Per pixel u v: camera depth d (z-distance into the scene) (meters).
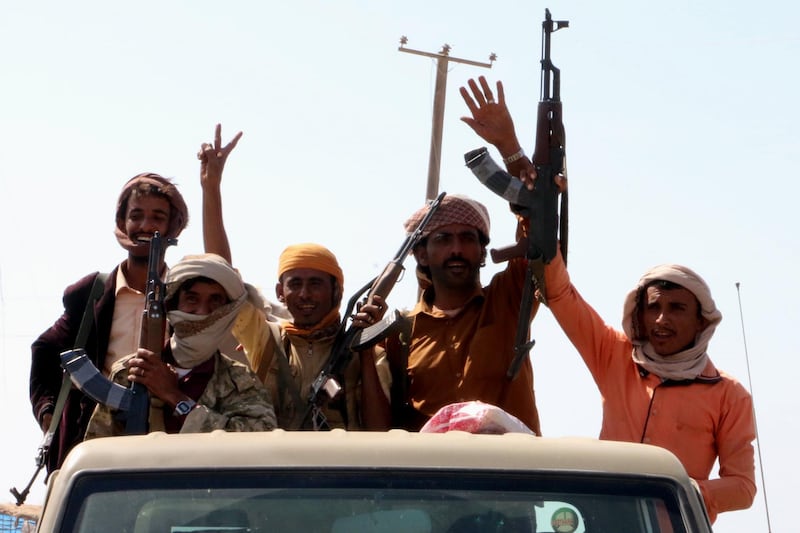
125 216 13.09
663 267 11.63
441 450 6.49
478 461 6.46
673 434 11.35
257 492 6.32
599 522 6.31
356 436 6.60
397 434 6.66
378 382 11.70
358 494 6.33
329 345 11.92
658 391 11.49
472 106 11.17
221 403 10.34
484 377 11.71
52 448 12.24
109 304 12.76
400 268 11.66
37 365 12.77
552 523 6.31
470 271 12.08
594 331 11.79
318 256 11.87
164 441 6.53
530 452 6.52
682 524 6.33
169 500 6.29
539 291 11.05
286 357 11.77
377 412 11.59
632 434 11.49
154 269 10.25
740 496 11.07
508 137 11.16
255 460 6.42
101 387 9.88
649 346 11.70
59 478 6.41
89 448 6.49
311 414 11.37
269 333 11.82
